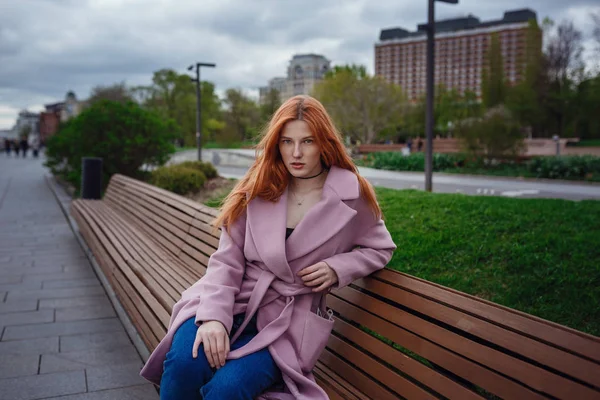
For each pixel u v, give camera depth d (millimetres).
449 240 4867
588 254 4309
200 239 3863
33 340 3908
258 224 2139
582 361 1286
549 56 49844
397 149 35312
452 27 166625
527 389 1420
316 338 2037
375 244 2168
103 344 3826
